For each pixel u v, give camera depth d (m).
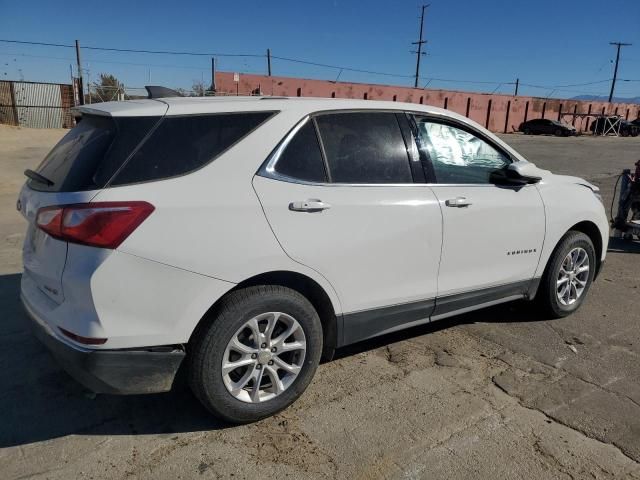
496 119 53.00
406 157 3.62
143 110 2.84
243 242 2.88
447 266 3.75
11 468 2.71
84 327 2.61
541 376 3.72
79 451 2.85
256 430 3.07
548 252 4.41
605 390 3.55
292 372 3.18
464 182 3.91
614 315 4.87
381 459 2.83
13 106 31.72
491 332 4.44
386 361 3.90
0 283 5.30
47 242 2.78
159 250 2.67
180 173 2.80
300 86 44.28
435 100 49.84
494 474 2.73
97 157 2.71
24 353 3.89
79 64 33.19
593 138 42.69
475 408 3.31
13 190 11.52
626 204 7.69
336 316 3.33
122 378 2.73
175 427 3.08
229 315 2.87
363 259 3.32
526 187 4.25
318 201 3.13
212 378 2.88
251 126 3.07
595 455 2.89
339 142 3.36
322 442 2.96
